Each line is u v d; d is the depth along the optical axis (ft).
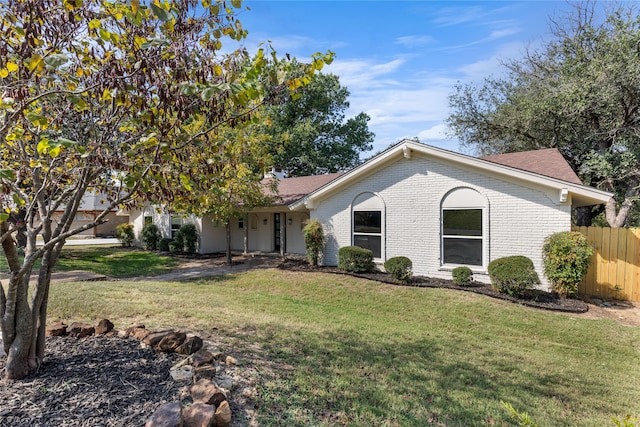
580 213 55.21
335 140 97.50
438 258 34.45
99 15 9.29
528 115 51.06
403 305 27.30
